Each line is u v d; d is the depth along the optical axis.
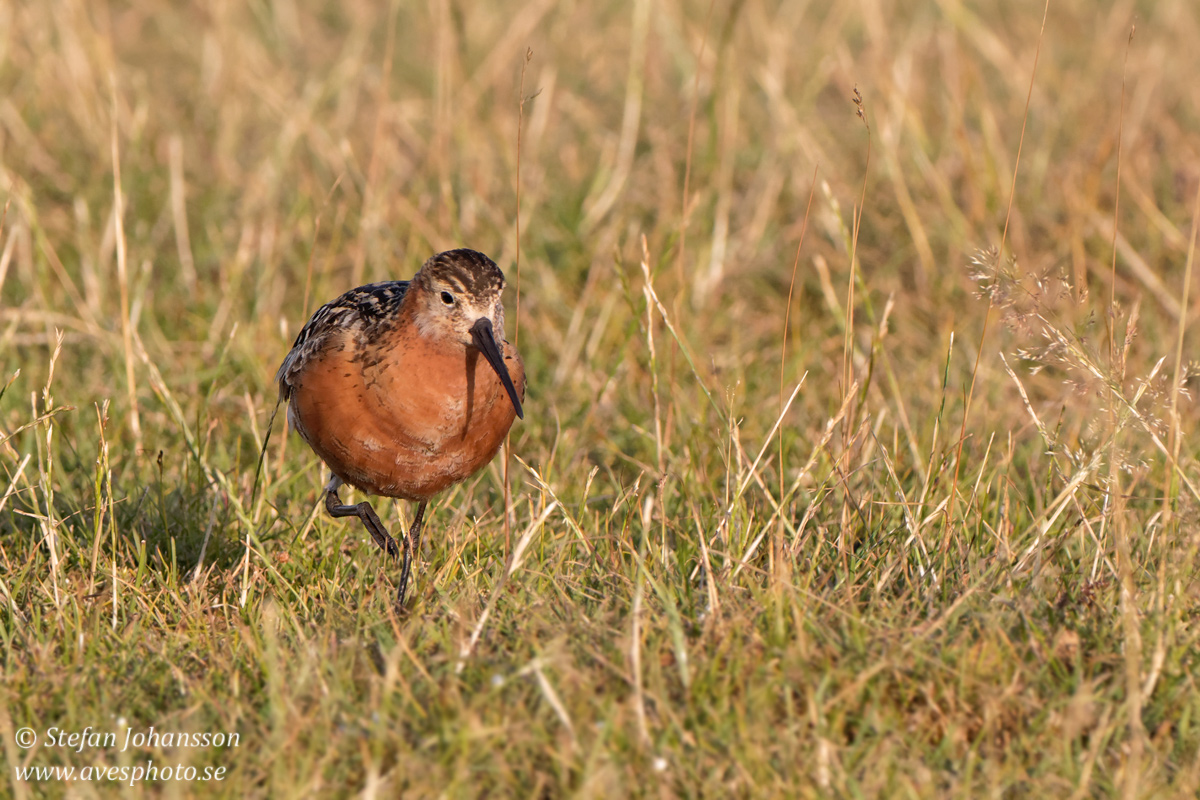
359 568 10.25
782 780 7.00
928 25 22.83
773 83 17.48
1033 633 8.01
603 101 20.52
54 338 13.59
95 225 16.30
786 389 13.54
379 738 7.18
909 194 16.80
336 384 9.85
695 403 12.85
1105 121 18.17
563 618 8.62
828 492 10.22
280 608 9.04
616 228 15.88
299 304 15.25
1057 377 13.74
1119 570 8.65
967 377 13.68
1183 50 21.31
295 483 11.76
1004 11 24.52
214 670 8.27
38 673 8.21
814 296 15.70
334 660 8.13
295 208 15.77
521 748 7.20
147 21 24.73
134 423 12.09
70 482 11.59
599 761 7.05
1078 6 24.50
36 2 20.36
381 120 15.62
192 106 20.11
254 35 22.48
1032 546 9.00
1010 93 19.94
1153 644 7.92
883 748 7.20
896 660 7.66
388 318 9.81
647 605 8.54
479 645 8.29
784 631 8.07
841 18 20.84
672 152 18.09
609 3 25.06
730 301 15.68
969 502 10.23
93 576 9.60
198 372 13.44
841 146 18.47
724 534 9.70
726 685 7.54
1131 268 15.33
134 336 13.09
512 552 9.93
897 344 14.67
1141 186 16.67
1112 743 7.40
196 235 16.66
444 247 15.55
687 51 20.28
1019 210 16.03
